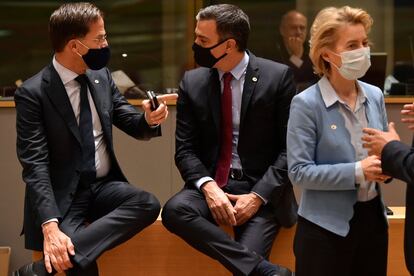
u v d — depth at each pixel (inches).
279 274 128.2
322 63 112.5
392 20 238.4
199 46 140.7
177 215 135.3
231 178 143.2
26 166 131.9
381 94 115.9
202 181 139.8
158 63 229.3
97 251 127.8
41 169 131.3
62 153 135.6
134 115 142.4
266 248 136.0
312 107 111.0
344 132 110.3
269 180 138.9
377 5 237.8
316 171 108.3
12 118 181.9
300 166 110.4
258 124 141.6
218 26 138.3
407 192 104.7
